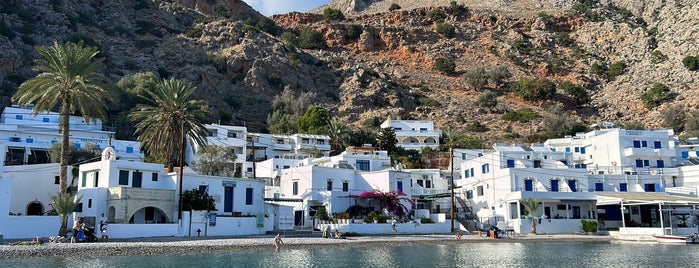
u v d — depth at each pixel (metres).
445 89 185.75
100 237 50.34
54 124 100.69
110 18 169.38
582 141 102.81
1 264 36.31
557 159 89.31
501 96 181.12
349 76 174.12
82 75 52.47
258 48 164.50
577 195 72.44
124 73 136.62
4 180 48.62
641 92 173.12
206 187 61.81
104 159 60.16
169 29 175.25
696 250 51.66
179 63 152.75
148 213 57.59
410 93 173.62
